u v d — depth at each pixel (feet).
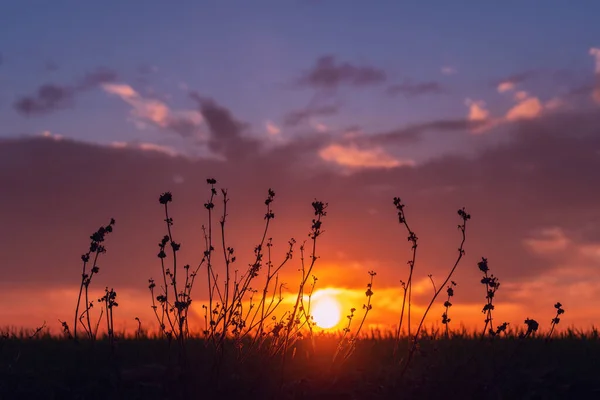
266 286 19.06
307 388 18.85
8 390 18.83
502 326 18.62
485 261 18.45
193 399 17.65
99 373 20.11
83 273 18.29
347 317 20.40
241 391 17.98
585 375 21.39
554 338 27.35
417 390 18.75
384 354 24.32
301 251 19.27
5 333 25.86
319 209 19.31
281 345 19.22
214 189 18.49
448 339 25.02
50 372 20.79
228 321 18.20
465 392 18.67
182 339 18.13
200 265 18.29
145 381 19.42
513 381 19.76
